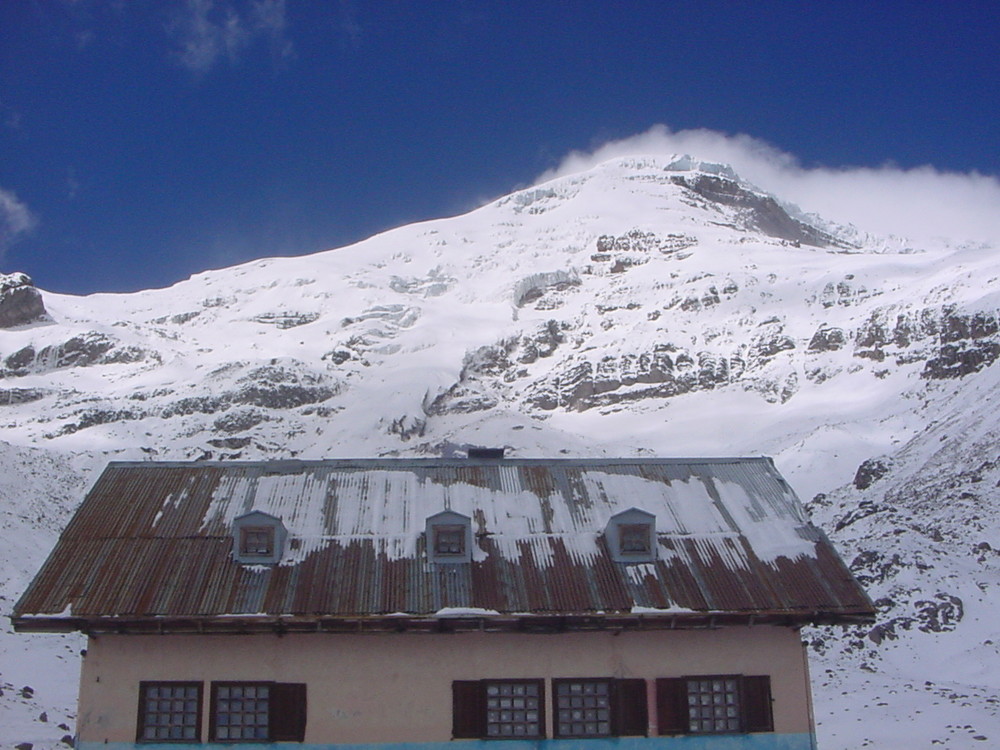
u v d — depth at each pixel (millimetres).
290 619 28984
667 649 30672
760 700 30484
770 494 34844
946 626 63156
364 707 29891
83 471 102938
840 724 44469
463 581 30484
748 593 30422
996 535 77938
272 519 31094
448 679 30188
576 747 29891
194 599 29438
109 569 30516
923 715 45188
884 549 75312
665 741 30062
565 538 32406
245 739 29578
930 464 109875
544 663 30406
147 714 29703
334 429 189750
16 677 46500
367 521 32812
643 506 34000
